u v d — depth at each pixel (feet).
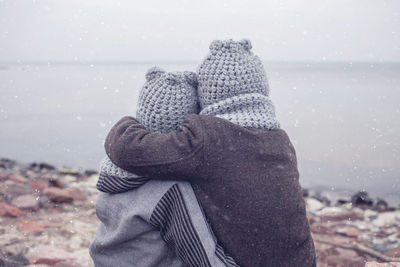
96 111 46.73
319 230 13.10
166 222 5.54
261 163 5.49
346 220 14.33
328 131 32.71
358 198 16.99
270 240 5.42
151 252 5.71
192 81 5.99
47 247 10.47
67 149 27.30
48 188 15.56
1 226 11.91
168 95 5.80
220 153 5.36
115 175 5.75
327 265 10.62
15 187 15.83
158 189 5.54
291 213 5.50
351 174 20.95
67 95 62.80
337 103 50.14
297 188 5.69
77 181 18.48
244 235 5.40
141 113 5.95
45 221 12.57
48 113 44.73
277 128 5.90
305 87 72.74
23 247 10.48
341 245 11.68
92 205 14.47
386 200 16.90
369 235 12.84
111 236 5.83
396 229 13.47
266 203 5.40
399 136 30.07
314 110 43.98
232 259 5.44
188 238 5.32
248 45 6.08
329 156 24.84
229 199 5.38
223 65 5.75
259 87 5.93
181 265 5.71
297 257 5.51
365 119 38.58
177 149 5.32
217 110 5.70
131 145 5.46
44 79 91.71
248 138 5.50
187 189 5.46
